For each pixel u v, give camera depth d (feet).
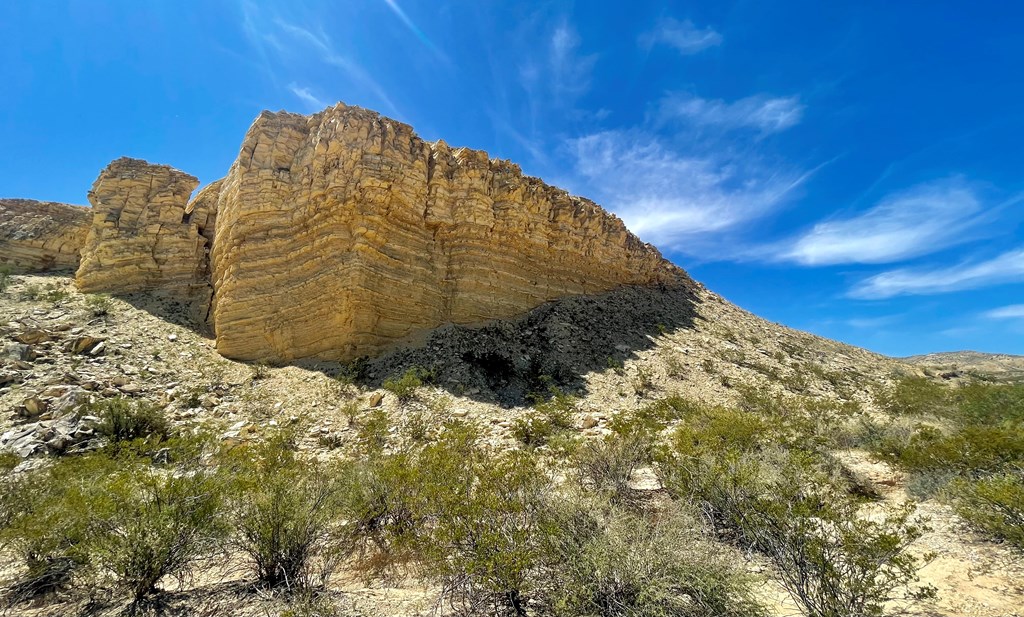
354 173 74.02
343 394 60.13
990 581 18.66
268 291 72.64
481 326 80.48
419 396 59.88
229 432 47.42
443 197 83.66
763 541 18.39
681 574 15.72
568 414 55.98
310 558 23.39
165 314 80.79
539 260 94.32
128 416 44.52
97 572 18.70
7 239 111.75
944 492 27.45
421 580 20.88
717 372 84.28
